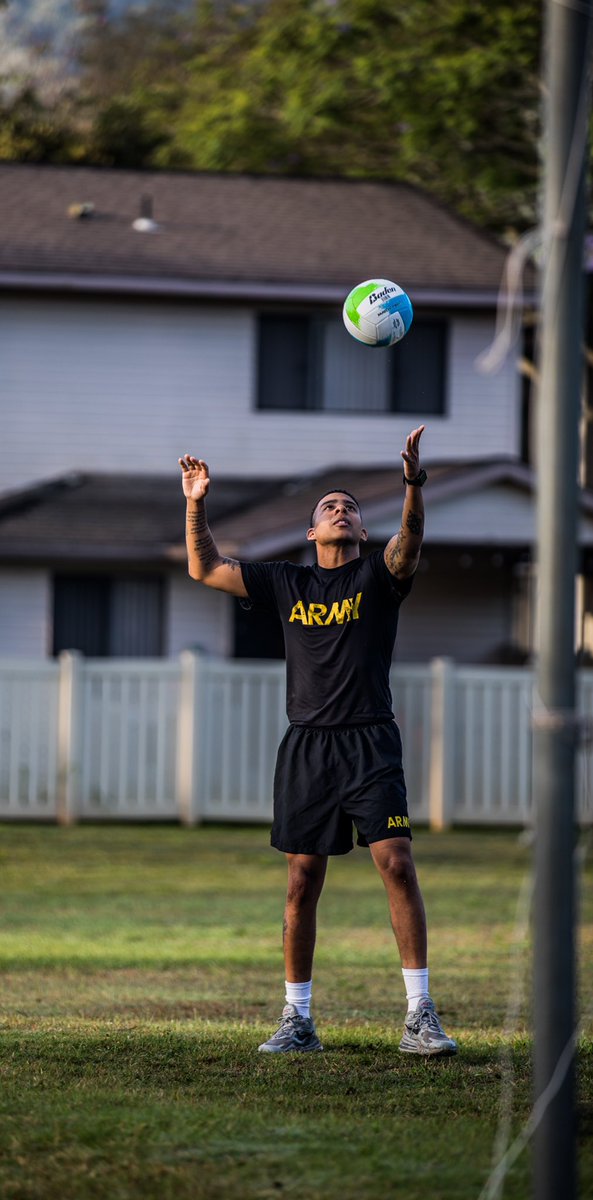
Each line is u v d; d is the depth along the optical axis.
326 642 19.45
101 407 73.50
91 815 56.41
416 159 96.44
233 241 76.38
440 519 63.94
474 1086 17.66
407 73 83.81
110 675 56.38
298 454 74.31
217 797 57.00
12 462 73.06
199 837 53.47
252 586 20.05
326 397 74.38
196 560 20.16
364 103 92.12
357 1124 15.81
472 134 83.44
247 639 70.94
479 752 57.31
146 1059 19.03
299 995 19.89
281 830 19.72
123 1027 21.61
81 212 76.75
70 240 74.50
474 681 57.22
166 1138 15.22
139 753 56.59
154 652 70.75
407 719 57.28
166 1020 22.48
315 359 74.31
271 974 27.84
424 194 85.75
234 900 39.56
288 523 61.25
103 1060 19.00
